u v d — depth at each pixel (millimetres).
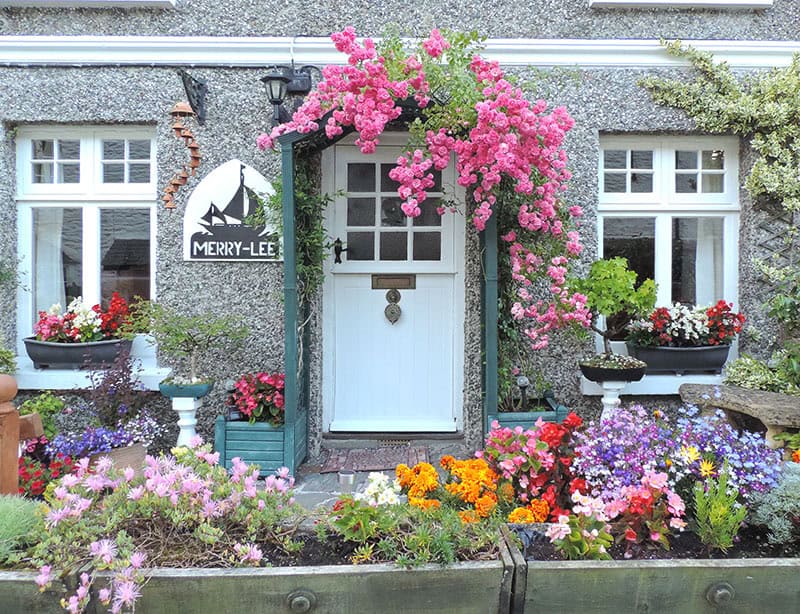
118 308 4148
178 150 4152
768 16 4352
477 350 4258
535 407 3959
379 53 3438
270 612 1852
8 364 3920
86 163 4297
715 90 4180
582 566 1893
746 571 1888
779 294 3951
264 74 4156
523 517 2275
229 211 4152
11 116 4125
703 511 2117
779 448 3240
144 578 1831
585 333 3830
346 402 4469
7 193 4188
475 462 2514
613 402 3875
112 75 4141
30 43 4078
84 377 4004
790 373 3846
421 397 4480
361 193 4430
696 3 4266
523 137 3303
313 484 3568
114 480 2211
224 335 4012
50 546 1973
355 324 4477
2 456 2254
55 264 4371
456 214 4406
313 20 4254
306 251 3930
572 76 3869
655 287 3807
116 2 4148
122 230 4348
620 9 4324
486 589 1893
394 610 1878
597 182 4246
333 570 1874
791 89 4098
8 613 1848
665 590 1889
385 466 3844
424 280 4465
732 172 4387
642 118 4230
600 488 2369
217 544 2049
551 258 3871
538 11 4297
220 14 4234
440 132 3307
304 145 3773
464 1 4285
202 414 4152
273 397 3656
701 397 3729
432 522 2115
